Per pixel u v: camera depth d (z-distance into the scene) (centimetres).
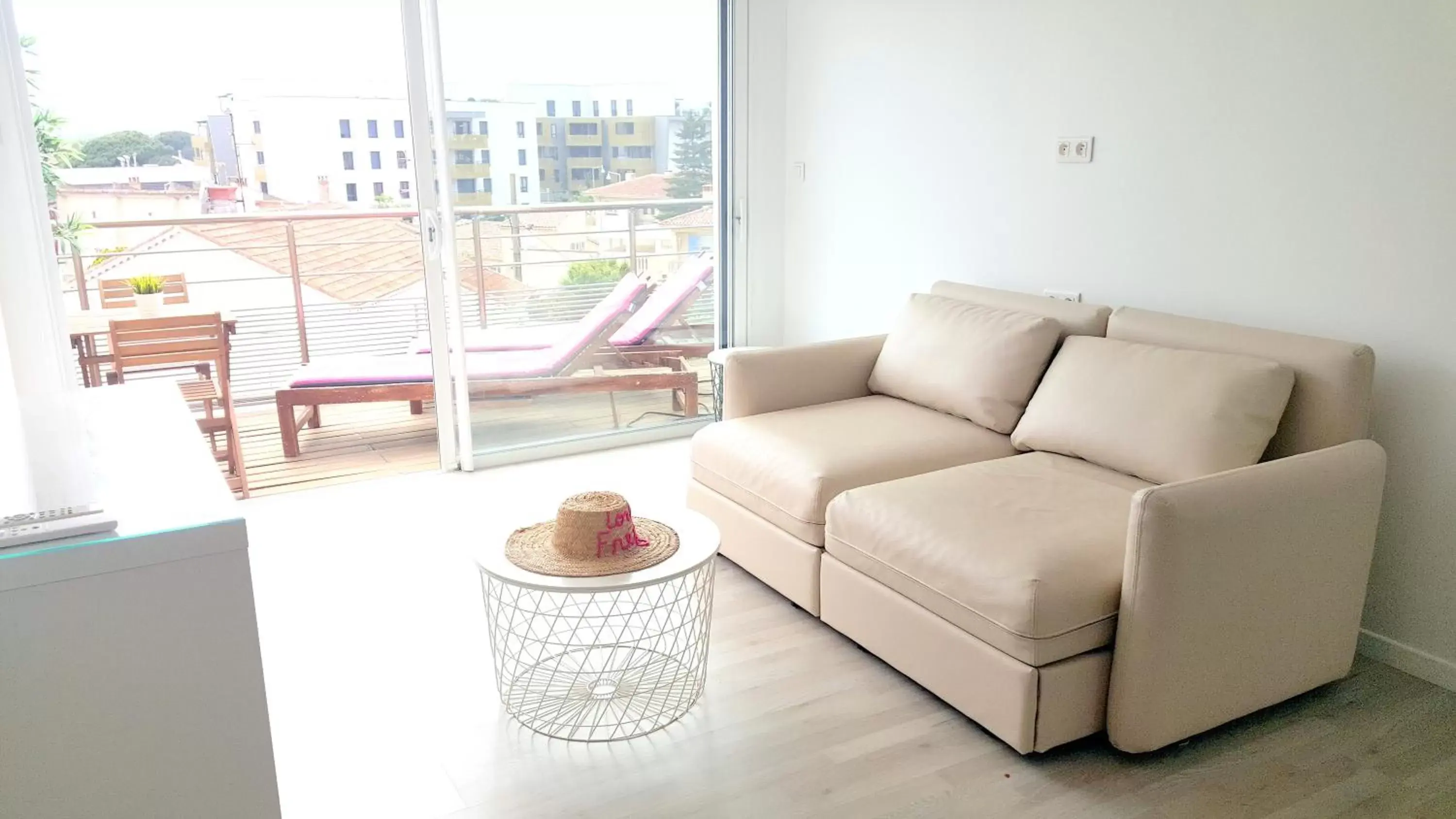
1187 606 213
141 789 151
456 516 379
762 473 305
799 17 458
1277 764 227
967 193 386
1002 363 314
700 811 212
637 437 469
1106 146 329
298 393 465
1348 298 269
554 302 439
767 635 289
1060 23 338
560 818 210
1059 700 219
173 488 163
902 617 252
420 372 479
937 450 304
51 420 208
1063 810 211
